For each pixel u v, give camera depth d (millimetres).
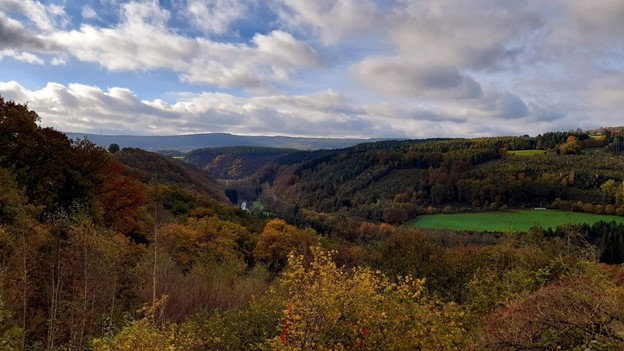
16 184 17250
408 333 7641
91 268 11516
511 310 7621
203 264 25781
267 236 41219
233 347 10727
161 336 7961
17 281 10703
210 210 51719
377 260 17766
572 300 5926
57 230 11828
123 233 29812
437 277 15844
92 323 10891
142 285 15125
